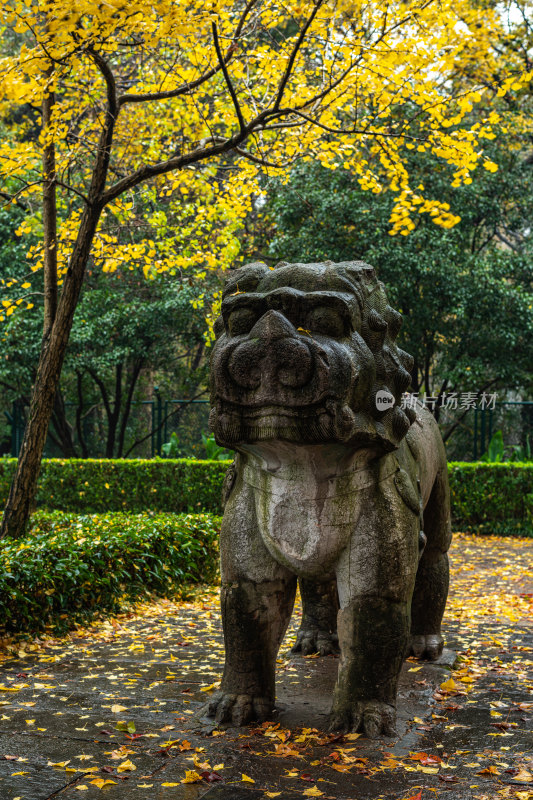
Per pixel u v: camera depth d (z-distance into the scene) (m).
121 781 2.89
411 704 3.87
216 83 7.50
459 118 6.29
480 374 14.53
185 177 7.69
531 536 12.28
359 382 3.11
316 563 3.36
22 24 5.23
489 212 14.68
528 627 5.94
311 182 13.75
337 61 5.98
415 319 14.19
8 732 3.43
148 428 22.27
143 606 6.63
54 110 6.36
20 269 15.00
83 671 4.60
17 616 5.50
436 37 5.83
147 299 16.56
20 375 15.83
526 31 10.09
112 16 5.13
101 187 6.43
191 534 7.73
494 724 3.58
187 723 3.54
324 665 4.67
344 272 3.33
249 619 3.50
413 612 4.79
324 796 2.76
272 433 2.99
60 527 7.93
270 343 2.93
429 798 2.75
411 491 3.53
